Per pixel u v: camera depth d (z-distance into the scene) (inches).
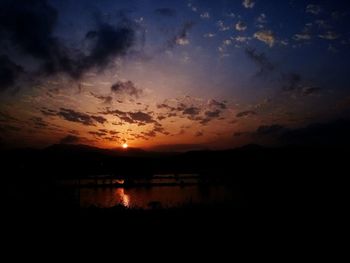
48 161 2346.2
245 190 1198.9
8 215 522.0
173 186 1831.9
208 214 513.7
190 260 309.6
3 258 324.5
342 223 454.0
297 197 730.8
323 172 1480.1
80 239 390.6
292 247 346.9
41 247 359.3
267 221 469.4
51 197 708.7
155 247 354.0
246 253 327.6
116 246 360.2
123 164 3299.7
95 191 1539.1
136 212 536.7
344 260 304.8
